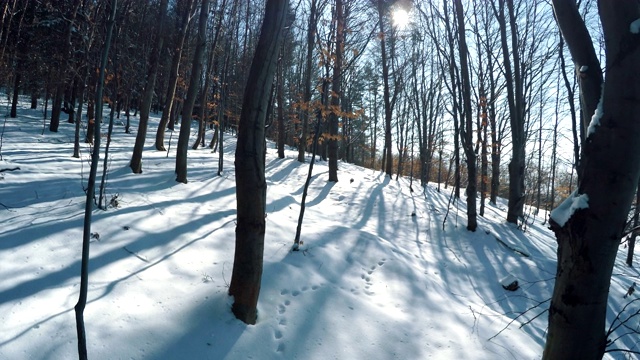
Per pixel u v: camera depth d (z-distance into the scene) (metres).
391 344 4.14
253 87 3.50
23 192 5.99
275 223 6.73
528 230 11.12
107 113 22.94
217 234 5.69
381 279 5.75
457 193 14.20
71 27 11.46
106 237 4.83
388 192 13.48
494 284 7.08
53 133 14.92
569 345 1.87
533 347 4.71
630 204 1.80
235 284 3.92
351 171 17.16
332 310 4.50
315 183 13.45
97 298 3.66
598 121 1.81
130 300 3.76
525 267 7.82
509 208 11.22
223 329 3.71
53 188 6.38
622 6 1.74
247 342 3.67
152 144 15.32
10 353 2.85
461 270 7.45
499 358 4.24
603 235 1.78
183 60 17.02
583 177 1.86
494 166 16.25
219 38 14.33
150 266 4.45
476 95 10.58
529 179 20.05
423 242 8.80
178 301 3.92
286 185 12.73
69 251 4.37
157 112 29.19
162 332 3.48
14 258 4.00
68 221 5.00
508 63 11.05
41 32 15.38
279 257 5.47
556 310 1.94
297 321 4.17
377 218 10.35
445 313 5.04
